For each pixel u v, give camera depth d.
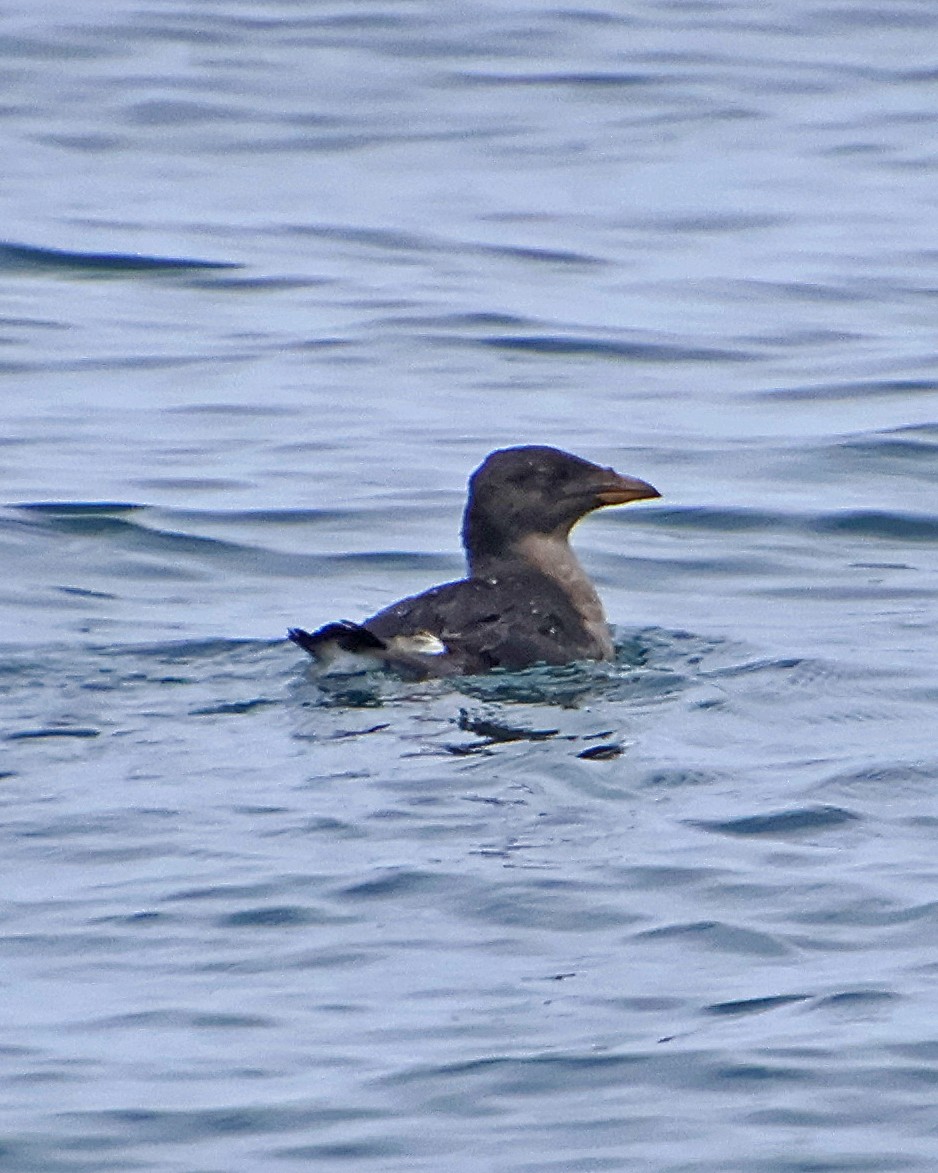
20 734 12.04
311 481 17.69
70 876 10.23
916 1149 7.98
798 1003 9.00
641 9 33.25
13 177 26.02
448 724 12.22
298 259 23.55
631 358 20.91
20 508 16.88
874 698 13.00
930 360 20.75
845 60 31.06
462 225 24.75
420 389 20.02
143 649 13.82
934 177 26.64
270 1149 8.01
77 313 21.92
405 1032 8.80
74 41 30.94
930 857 10.45
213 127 27.92
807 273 23.31
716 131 28.23
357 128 28.02
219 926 9.70
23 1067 8.54
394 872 10.20
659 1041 8.70
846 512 17.22
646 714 12.56
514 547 14.18
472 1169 7.88
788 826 10.84
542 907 9.88
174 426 18.95
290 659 13.58
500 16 32.50
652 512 17.23
